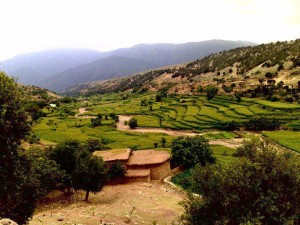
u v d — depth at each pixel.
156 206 37.94
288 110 120.06
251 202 20.50
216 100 154.75
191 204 22.14
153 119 140.25
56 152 47.75
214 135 104.88
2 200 22.84
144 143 87.06
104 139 95.06
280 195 20.02
